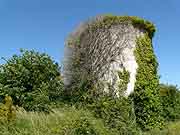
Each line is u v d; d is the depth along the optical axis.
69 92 21.25
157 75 21.25
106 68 20.25
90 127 15.79
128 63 20.22
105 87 19.98
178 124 21.23
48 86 21.72
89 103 19.95
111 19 20.62
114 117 17.95
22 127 15.80
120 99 19.38
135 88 20.00
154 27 21.23
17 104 21.27
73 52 21.64
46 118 16.88
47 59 22.92
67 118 16.38
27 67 22.36
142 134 18.11
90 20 21.20
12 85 21.83
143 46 20.77
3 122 15.77
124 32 20.55
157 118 20.34
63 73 22.05
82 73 20.92
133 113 18.89
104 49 20.47
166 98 24.22
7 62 22.61
